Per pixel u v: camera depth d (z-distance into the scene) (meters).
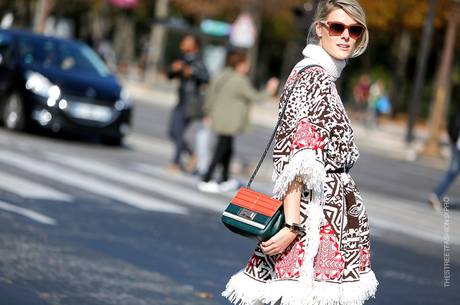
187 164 17.48
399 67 63.94
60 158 16.34
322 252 4.25
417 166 30.70
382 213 15.07
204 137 17.22
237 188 16.03
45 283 7.07
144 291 7.40
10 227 9.23
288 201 4.20
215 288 8.02
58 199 11.67
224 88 15.24
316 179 4.10
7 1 48.22
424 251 11.92
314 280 4.23
